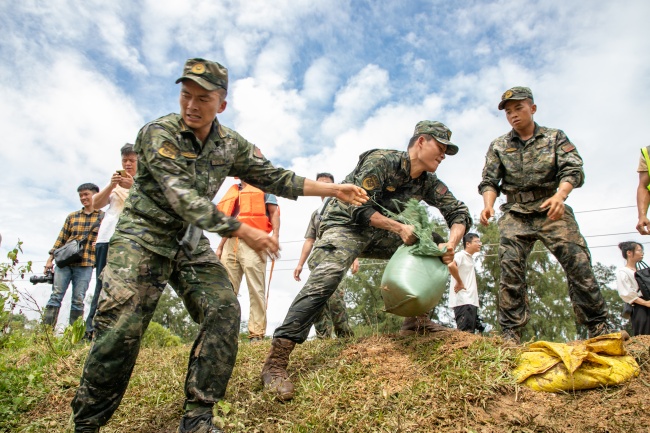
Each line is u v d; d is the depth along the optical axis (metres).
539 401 3.31
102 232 6.21
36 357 5.22
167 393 3.99
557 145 4.61
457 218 4.44
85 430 2.92
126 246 3.02
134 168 6.11
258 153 3.59
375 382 3.63
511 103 4.70
